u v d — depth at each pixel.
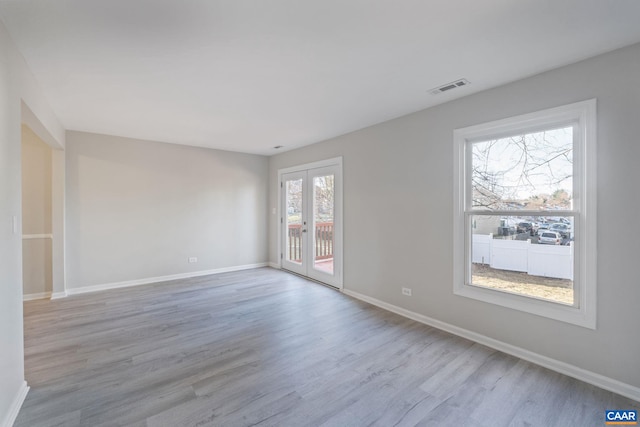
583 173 2.19
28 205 3.98
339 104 3.11
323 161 4.68
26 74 2.20
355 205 4.11
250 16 1.69
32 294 4.00
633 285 1.98
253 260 5.94
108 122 3.75
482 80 2.54
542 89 2.38
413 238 3.35
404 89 2.73
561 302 2.36
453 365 2.38
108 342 2.74
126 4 1.58
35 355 2.49
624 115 2.00
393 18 1.71
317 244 4.94
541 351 2.40
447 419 1.79
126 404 1.89
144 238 4.74
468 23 1.76
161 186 4.89
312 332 2.98
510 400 1.96
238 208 5.73
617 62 2.03
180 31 1.84
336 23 1.76
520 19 1.72
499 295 2.67
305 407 1.89
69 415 1.79
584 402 1.94
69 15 1.66
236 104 3.11
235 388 2.07
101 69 2.32
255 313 3.49
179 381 2.14
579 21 1.73
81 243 4.25
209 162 5.37
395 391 2.05
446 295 3.04
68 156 4.14
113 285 4.49
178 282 4.82
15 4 1.56
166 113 3.40
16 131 1.93
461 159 2.93
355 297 4.10
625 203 2.01
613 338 2.06
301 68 2.33
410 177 3.38
